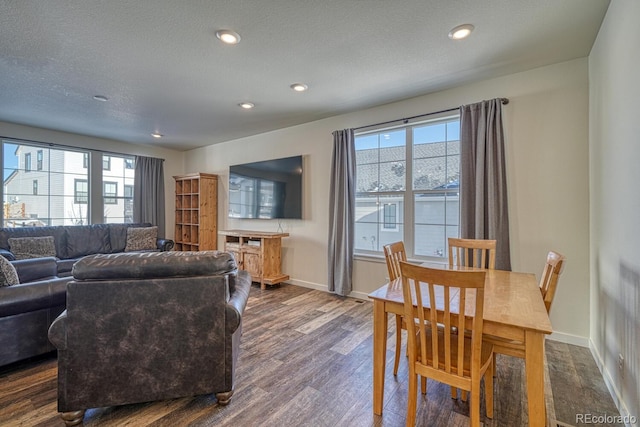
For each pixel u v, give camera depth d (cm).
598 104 227
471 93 311
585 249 256
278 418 171
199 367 174
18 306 204
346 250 388
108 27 212
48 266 318
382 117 373
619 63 180
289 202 460
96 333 162
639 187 153
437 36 226
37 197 471
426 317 157
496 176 285
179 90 324
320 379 210
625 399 170
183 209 609
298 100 356
